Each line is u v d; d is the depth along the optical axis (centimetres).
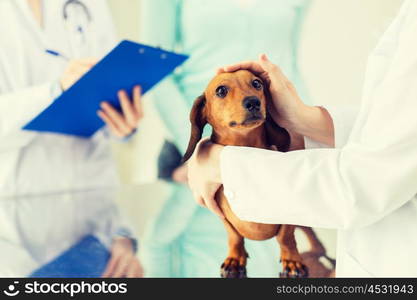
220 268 99
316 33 173
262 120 91
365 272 71
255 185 73
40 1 176
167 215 139
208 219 132
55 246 113
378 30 171
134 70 136
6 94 163
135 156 218
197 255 104
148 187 183
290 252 100
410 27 60
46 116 146
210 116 94
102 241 116
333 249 100
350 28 173
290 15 176
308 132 95
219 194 96
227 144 93
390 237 70
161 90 204
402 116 59
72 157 177
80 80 132
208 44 190
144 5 212
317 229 104
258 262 99
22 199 160
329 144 96
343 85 168
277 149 95
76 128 166
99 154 185
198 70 196
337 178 65
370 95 72
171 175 208
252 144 93
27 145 167
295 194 68
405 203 69
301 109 94
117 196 167
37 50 174
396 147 60
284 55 178
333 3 171
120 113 157
